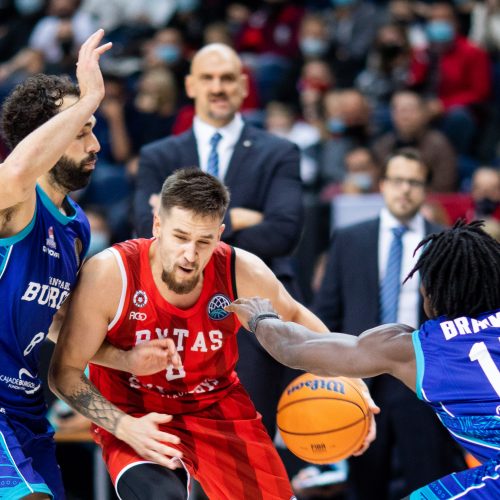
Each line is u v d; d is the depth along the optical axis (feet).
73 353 34.32
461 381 29.35
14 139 34.55
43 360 55.47
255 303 34.81
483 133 95.04
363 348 30.91
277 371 44.78
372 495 51.72
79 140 33.09
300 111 101.45
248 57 106.32
